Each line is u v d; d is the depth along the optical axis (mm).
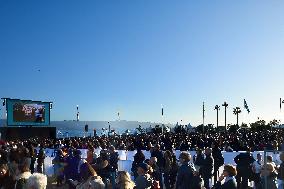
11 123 43406
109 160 14977
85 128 51125
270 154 10734
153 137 34688
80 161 13547
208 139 28391
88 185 6816
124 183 7461
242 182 12656
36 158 21234
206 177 14539
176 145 29953
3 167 7035
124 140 33438
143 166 8680
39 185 5902
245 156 12664
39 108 46531
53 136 46625
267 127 81750
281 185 8805
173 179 14617
